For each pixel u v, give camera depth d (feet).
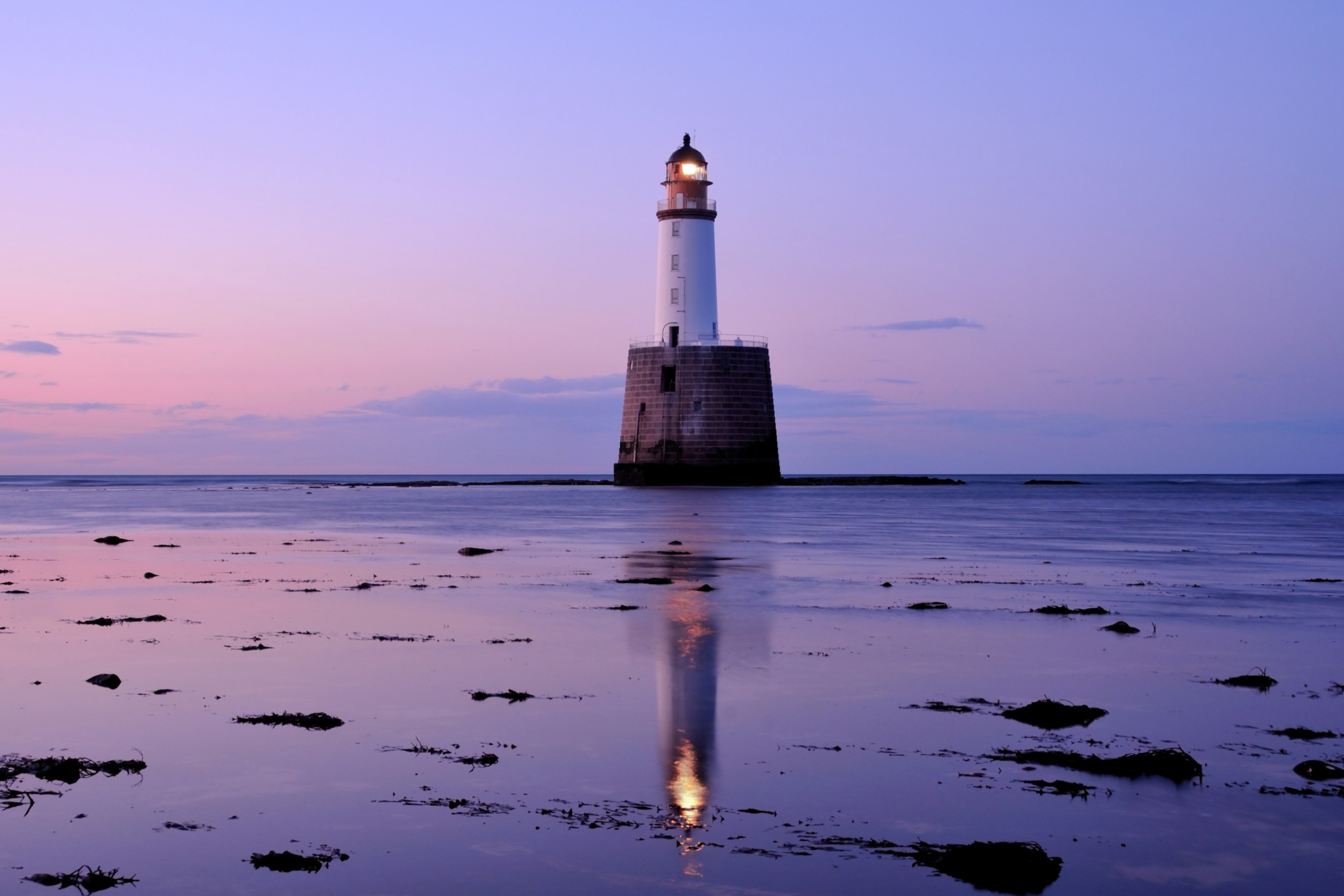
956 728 45.57
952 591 92.22
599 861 31.65
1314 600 87.66
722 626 72.38
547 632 69.41
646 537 159.33
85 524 202.90
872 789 37.73
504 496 345.51
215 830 33.96
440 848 32.58
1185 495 373.81
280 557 126.11
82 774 39.17
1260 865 31.60
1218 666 59.36
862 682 54.44
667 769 39.75
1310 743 43.68
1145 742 43.70
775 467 310.04
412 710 48.26
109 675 54.08
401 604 82.94
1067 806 36.11
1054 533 172.24
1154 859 32.04
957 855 31.48
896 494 359.46
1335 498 343.67
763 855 32.09
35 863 31.65
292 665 58.23
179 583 98.17
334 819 34.81
